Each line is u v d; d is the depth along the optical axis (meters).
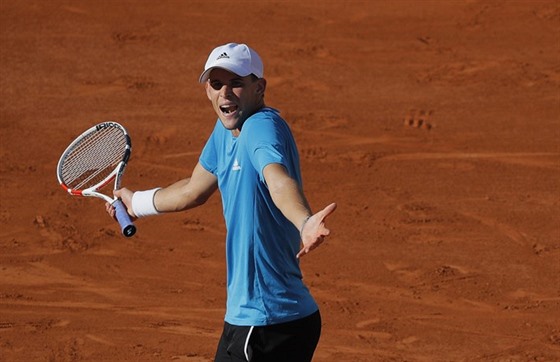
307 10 69.81
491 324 33.44
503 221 42.62
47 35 65.50
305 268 37.84
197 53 63.41
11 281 36.72
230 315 18.95
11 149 50.69
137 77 59.97
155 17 68.38
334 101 56.88
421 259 38.84
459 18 68.50
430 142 51.69
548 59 62.66
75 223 42.19
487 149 50.91
